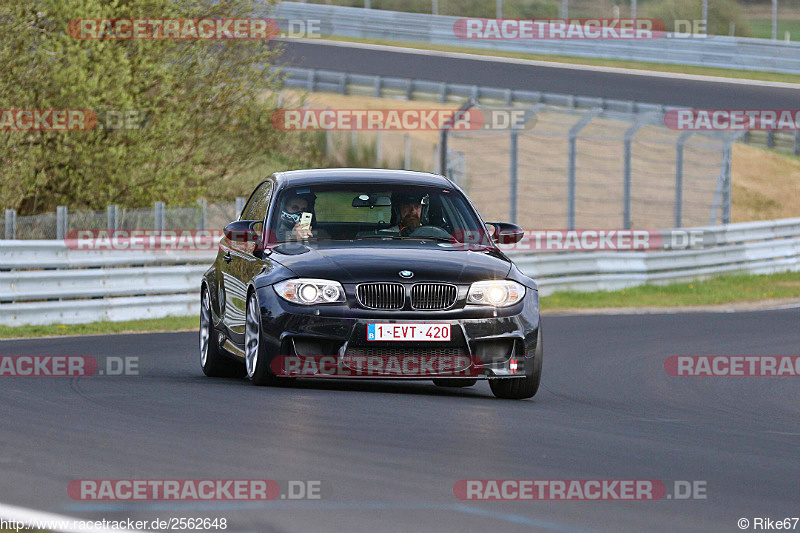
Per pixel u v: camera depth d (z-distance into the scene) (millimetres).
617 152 135375
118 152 73438
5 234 59156
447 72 162375
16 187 73500
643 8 182250
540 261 77625
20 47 72438
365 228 31828
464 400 29484
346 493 17359
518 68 167125
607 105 137625
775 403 34094
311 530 15195
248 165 92188
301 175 33844
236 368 35219
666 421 28062
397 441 22078
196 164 81750
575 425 25844
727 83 157750
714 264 90312
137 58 77250
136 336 49594
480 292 29078
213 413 25031
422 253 30062
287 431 22781
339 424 23859
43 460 19578
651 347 49375
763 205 132625
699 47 169125
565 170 130375
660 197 126125
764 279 91438
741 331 57250
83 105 71750
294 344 28703
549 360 43875
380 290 28750
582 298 78000
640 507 17078
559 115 142500
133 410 25484
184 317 61469
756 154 143750
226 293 33750
